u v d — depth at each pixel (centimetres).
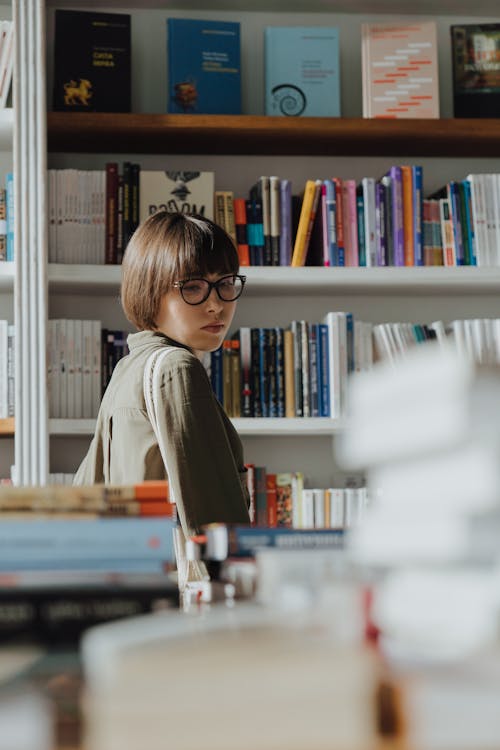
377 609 56
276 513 304
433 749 45
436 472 53
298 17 349
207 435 153
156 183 308
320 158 345
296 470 329
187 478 149
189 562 138
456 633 51
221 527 90
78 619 65
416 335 316
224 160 341
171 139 323
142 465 155
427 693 46
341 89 346
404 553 55
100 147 328
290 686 45
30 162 294
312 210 312
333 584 59
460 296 345
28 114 296
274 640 50
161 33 341
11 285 311
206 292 181
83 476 175
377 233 313
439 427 51
